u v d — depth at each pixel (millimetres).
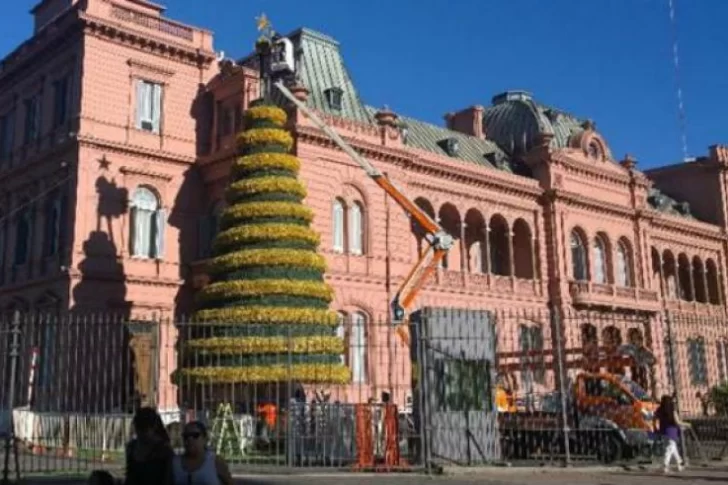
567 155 50531
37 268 37188
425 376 19125
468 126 55438
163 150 38438
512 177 47719
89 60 36688
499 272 49219
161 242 37750
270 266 26906
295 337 24859
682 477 18281
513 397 27531
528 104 54812
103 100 36875
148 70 38750
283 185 28375
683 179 67188
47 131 38781
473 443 19766
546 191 49281
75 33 37469
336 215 38469
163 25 39500
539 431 22000
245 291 26297
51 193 37594
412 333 20516
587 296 48094
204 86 40875
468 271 44531
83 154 35625
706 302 61344
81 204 35125
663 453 21359
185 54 40031
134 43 38281
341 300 37156
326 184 37688
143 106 38625
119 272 35688
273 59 36125
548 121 54344
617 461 21219
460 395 19875
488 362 20562
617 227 53812
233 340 24812
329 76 42938
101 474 8312
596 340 36719
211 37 41500
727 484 17016
